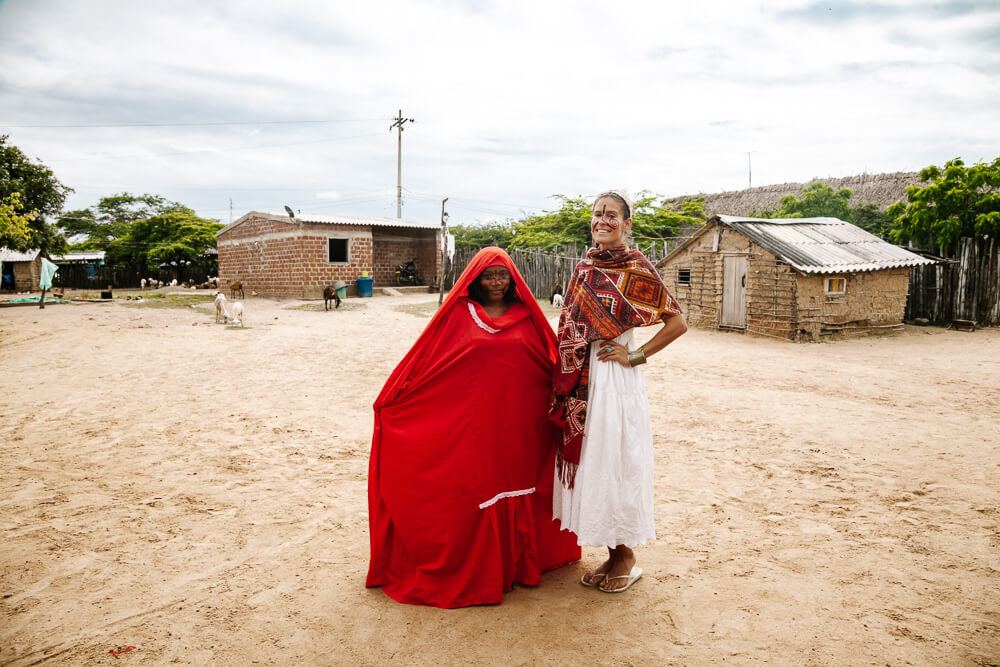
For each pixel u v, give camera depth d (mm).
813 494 4699
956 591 3148
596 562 3602
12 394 8188
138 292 34844
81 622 2871
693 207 32750
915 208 17781
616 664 2541
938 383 9125
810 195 26703
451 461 3021
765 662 2545
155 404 7672
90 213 56250
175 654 2609
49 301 24656
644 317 2865
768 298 14609
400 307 21875
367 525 4121
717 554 3658
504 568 3158
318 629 2816
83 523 4086
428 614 2957
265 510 4367
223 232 30047
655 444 6180
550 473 3318
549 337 3273
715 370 10328
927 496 4605
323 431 6555
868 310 15305
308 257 25094
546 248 31094
